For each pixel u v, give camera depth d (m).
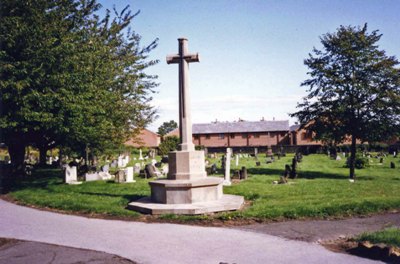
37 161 41.62
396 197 12.45
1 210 11.72
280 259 6.25
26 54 15.84
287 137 68.25
